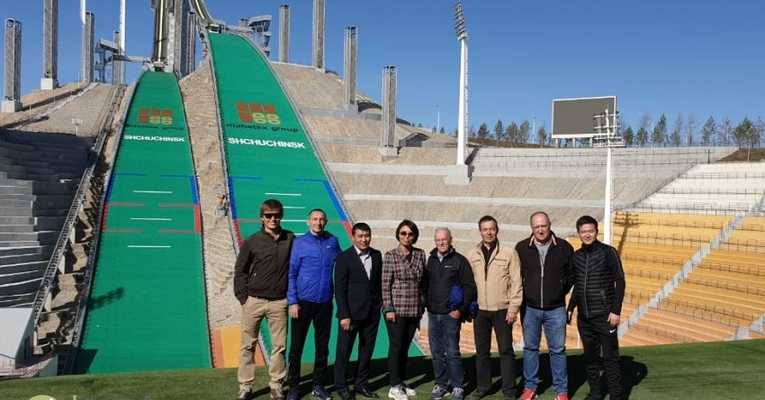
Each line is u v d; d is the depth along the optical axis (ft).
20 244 134.00
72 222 157.07
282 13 402.93
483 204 233.14
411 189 246.88
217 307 138.21
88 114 282.77
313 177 238.48
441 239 36.19
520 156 254.47
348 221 211.82
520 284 35.94
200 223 181.68
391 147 268.82
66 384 37.58
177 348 120.06
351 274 35.83
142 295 140.26
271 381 35.50
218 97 284.61
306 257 35.01
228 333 126.93
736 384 39.96
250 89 302.66
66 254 148.15
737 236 151.33
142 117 256.93
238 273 35.47
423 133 326.24
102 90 335.06
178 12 354.95
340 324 35.86
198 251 165.48
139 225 174.81
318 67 376.68
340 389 36.04
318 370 36.22
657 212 185.57
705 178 194.39
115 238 165.48
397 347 36.19
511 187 239.30
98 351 116.47
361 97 349.82
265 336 122.72
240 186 213.05
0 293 114.73
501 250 36.58
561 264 35.35
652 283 151.53
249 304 35.17
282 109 289.74
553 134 237.25
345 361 35.91
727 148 220.43
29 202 146.20
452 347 36.17
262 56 344.49
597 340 35.73
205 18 416.67
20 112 289.53
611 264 34.99
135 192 195.21
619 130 184.14
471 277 36.17
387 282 36.17
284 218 197.57
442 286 36.09
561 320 35.55
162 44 377.71
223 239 173.58
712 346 51.08
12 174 158.30
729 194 180.65
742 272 138.72
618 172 227.61
